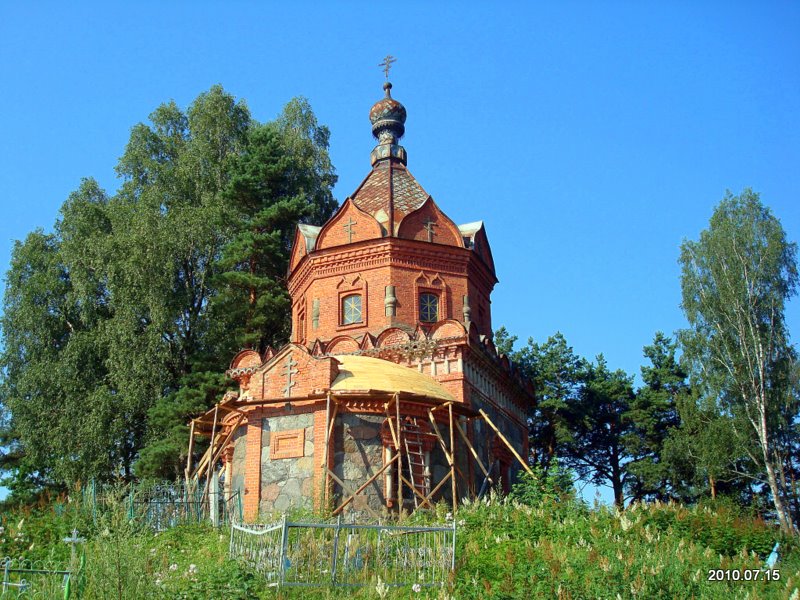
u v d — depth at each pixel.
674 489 41.91
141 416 39.16
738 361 37.00
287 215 43.25
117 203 44.06
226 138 47.81
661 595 14.02
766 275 37.56
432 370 28.05
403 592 14.38
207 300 42.47
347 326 31.20
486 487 27.59
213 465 25.00
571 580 14.14
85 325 42.16
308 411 23.06
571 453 46.88
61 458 37.12
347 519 21.14
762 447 36.00
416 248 31.80
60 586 12.74
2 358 41.09
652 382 46.50
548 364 46.59
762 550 19.95
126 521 14.02
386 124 36.97
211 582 13.51
